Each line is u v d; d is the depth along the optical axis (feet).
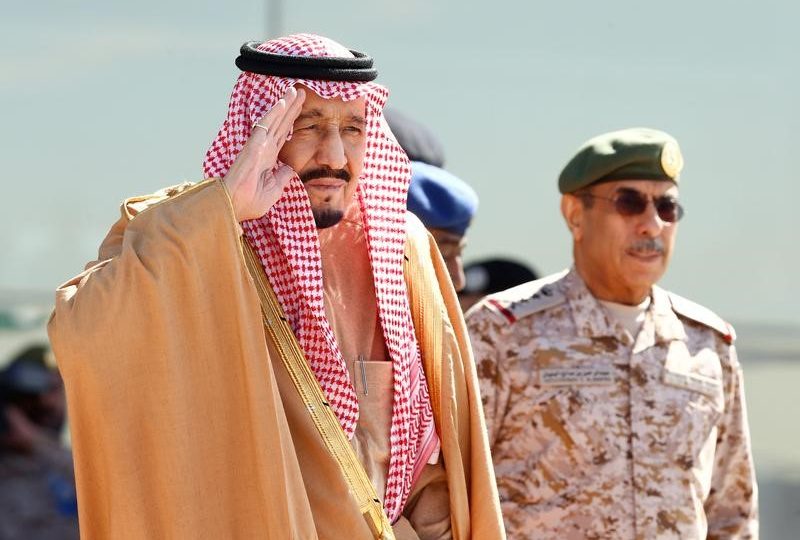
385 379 22.77
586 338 29.45
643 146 29.78
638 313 30.04
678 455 28.91
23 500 34.60
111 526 20.20
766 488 43.47
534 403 28.96
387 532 21.80
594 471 28.60
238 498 20.61
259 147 21.01
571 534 28.43
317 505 21.43
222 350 20.56
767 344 43.19
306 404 21.61
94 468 20.36
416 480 23.20
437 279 24.63
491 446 29.17
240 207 20.80
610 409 28.94
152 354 20.07
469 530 23.59
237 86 22.54
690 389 29.48
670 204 30.01
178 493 20.10
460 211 31.86
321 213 22.16
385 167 23.34
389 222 23.27
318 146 21.94
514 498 28.73
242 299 20.43
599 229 30.01
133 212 21.67
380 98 22.91
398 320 23.06
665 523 28.50
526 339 29.35
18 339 38.45
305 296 21.90
